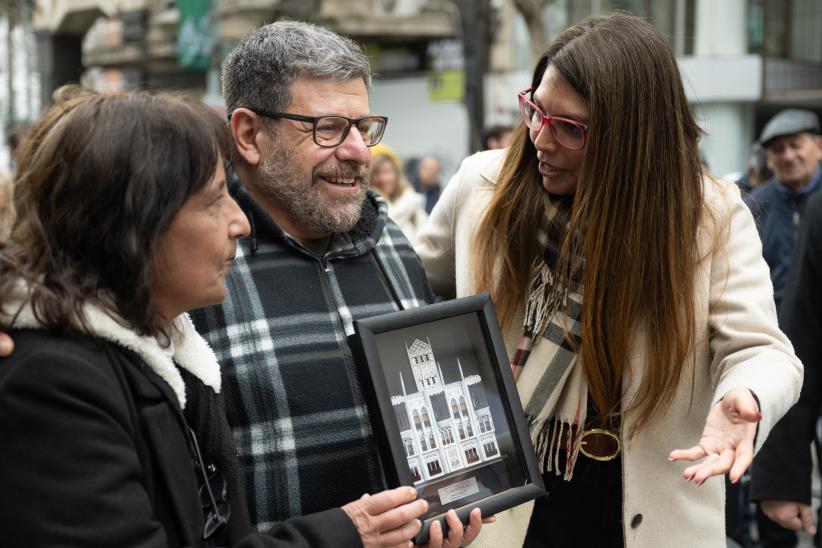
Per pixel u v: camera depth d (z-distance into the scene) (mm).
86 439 1405
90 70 22609
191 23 18562
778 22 12945
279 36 2023
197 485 1637
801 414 2939
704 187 2154
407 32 16609
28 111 21562
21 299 1444
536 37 8969
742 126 12719
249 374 1948
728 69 12422
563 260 2154
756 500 2982
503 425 1937
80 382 1418
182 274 1548
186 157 1506
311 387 1987
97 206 1463
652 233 2084
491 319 1966
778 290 5105
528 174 2238
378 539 1640
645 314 2121
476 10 8938
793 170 5035
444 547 1796
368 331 1795
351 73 2031
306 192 2020
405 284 2236
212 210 1563
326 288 2100
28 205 1482
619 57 2043
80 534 1375
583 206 2084
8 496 1378
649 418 2143
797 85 12781
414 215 6668
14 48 22281
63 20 20547
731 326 2133
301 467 1949
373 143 2113
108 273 1492
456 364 1915
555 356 2191
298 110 1993
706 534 2213
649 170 2064
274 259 2066
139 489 1464
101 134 1467
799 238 3025
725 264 2170
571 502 2258
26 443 1386
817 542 2924
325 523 1606
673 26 12977
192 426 1709
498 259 2266
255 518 1917
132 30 20641
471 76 8992
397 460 1749
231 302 1988
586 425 2229
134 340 1517
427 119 17188
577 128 2078
